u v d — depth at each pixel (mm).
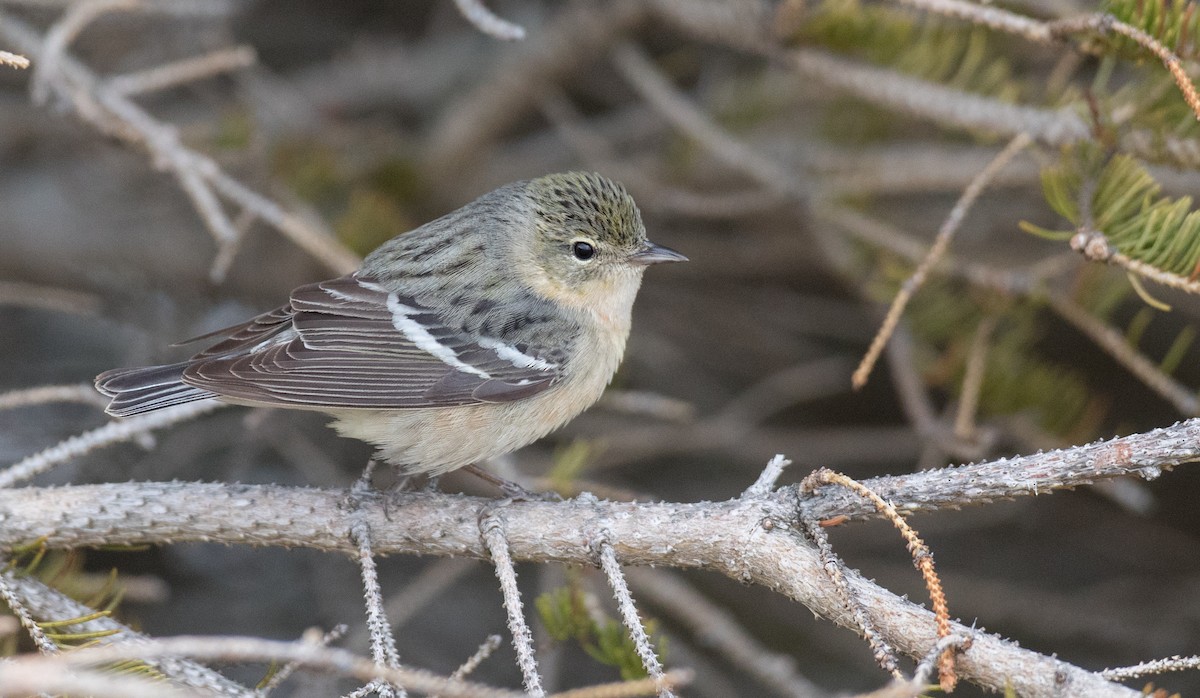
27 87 13375
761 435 13633
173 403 7867
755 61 14469
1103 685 5426
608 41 13359
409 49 15086
